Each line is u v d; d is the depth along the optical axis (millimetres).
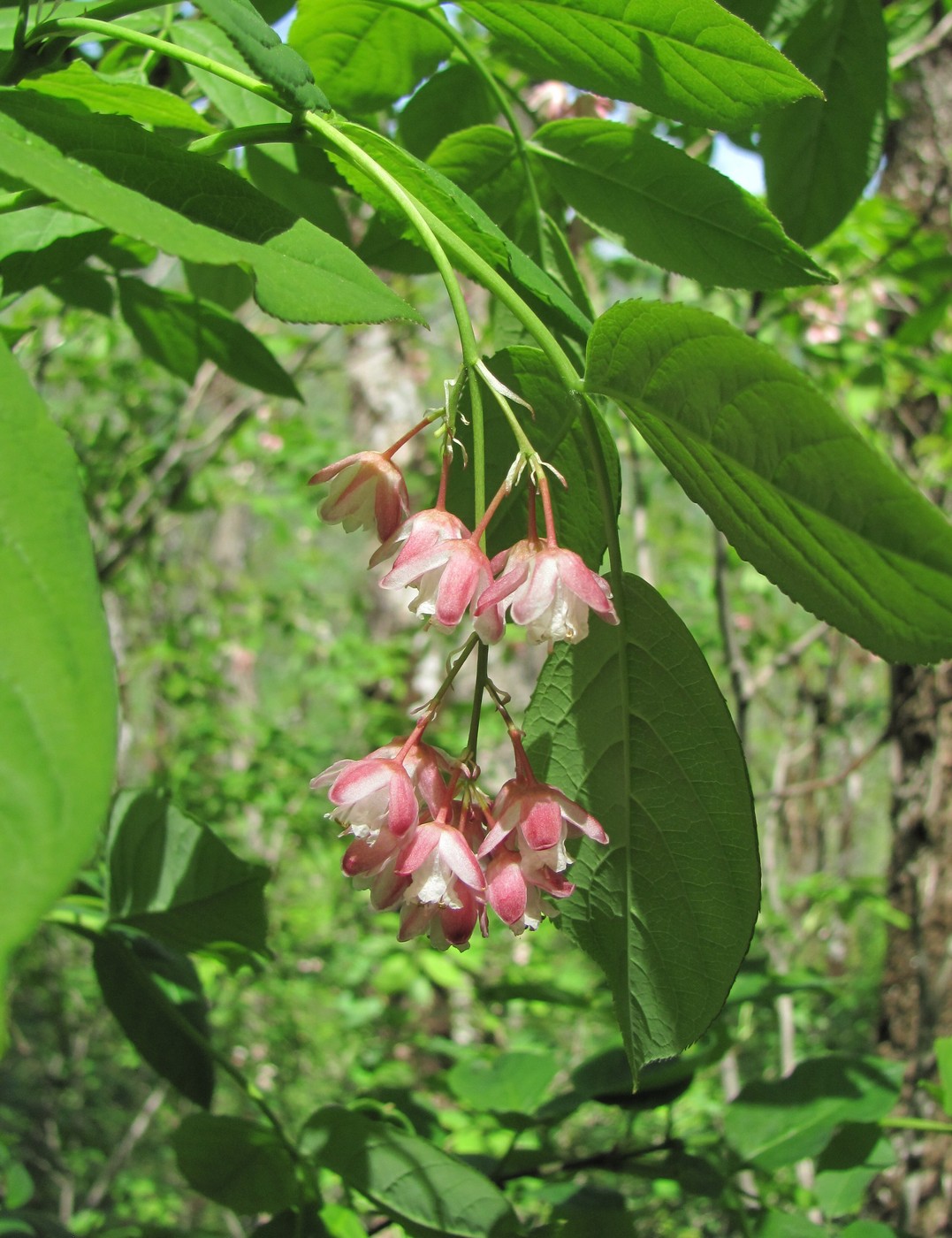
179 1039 251
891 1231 249
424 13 216
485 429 185
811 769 1111
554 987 331
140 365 826
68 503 107
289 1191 227
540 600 158
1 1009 75
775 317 603
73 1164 896
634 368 151
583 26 189
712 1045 273
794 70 183
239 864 222
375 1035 886
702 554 1099
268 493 1256
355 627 1347
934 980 559
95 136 157
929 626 144
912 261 584
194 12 261
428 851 166
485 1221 207
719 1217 341
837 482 137
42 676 95
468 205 182
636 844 176
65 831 85
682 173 210
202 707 1038
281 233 159
